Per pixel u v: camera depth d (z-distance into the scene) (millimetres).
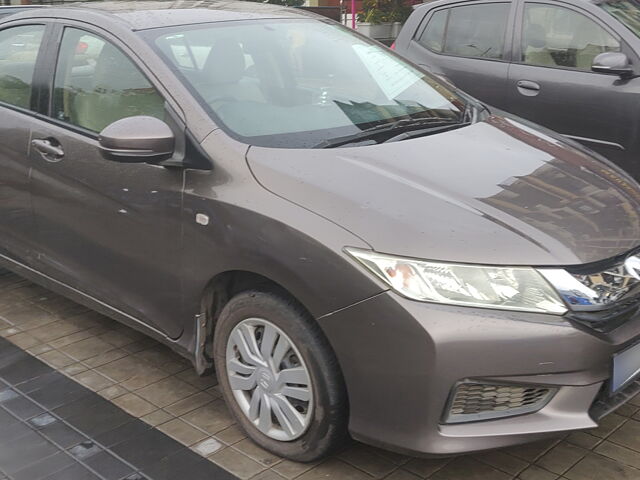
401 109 3568
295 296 2674
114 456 2998
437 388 2459
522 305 2453
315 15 4207
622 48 5562
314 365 2701
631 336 2570
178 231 3057
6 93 4055
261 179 2844
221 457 2980
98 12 3758
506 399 2523
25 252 3969
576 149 3504
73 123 3617
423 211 2627
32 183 3752
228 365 3047
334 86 3570
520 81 6074
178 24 3580
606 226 2732
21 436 3145
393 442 2578
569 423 2504
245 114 3176
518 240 2537
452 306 2445
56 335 4094
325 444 2783
